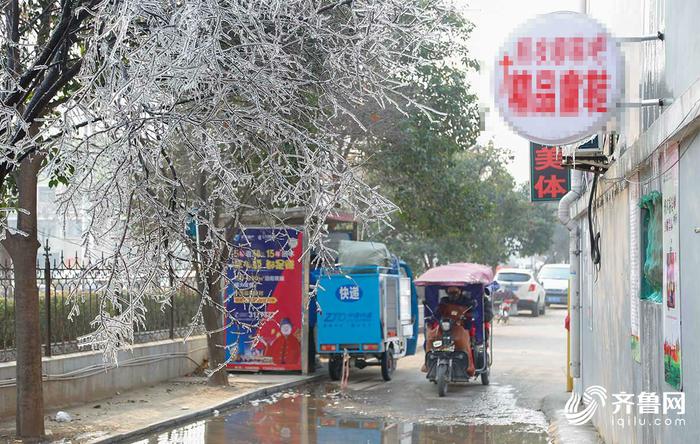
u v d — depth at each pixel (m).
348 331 17.56
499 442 11.25
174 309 17.31
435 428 12.31
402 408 14.25
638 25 8.68
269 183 7.00
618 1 10.15
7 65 6.89
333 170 6.26
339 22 6.39
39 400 10.48
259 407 14.33
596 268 11.52
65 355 13.60
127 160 5.42
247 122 5.83
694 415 5.93
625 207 9.02
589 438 10.81
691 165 6.00
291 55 5.90
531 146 16.39
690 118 5.60
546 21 6.98
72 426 11.56
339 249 17.86
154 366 16.23
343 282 17.64
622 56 6.94
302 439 11.33
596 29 6.95
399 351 19.20
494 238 40.03
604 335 10.69
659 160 7.16
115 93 5.09
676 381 6.48
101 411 12.98
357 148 15.87
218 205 9.16
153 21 5.50
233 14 5.46
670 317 6.71
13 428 11.12
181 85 5.42
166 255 6.26
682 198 6.27
